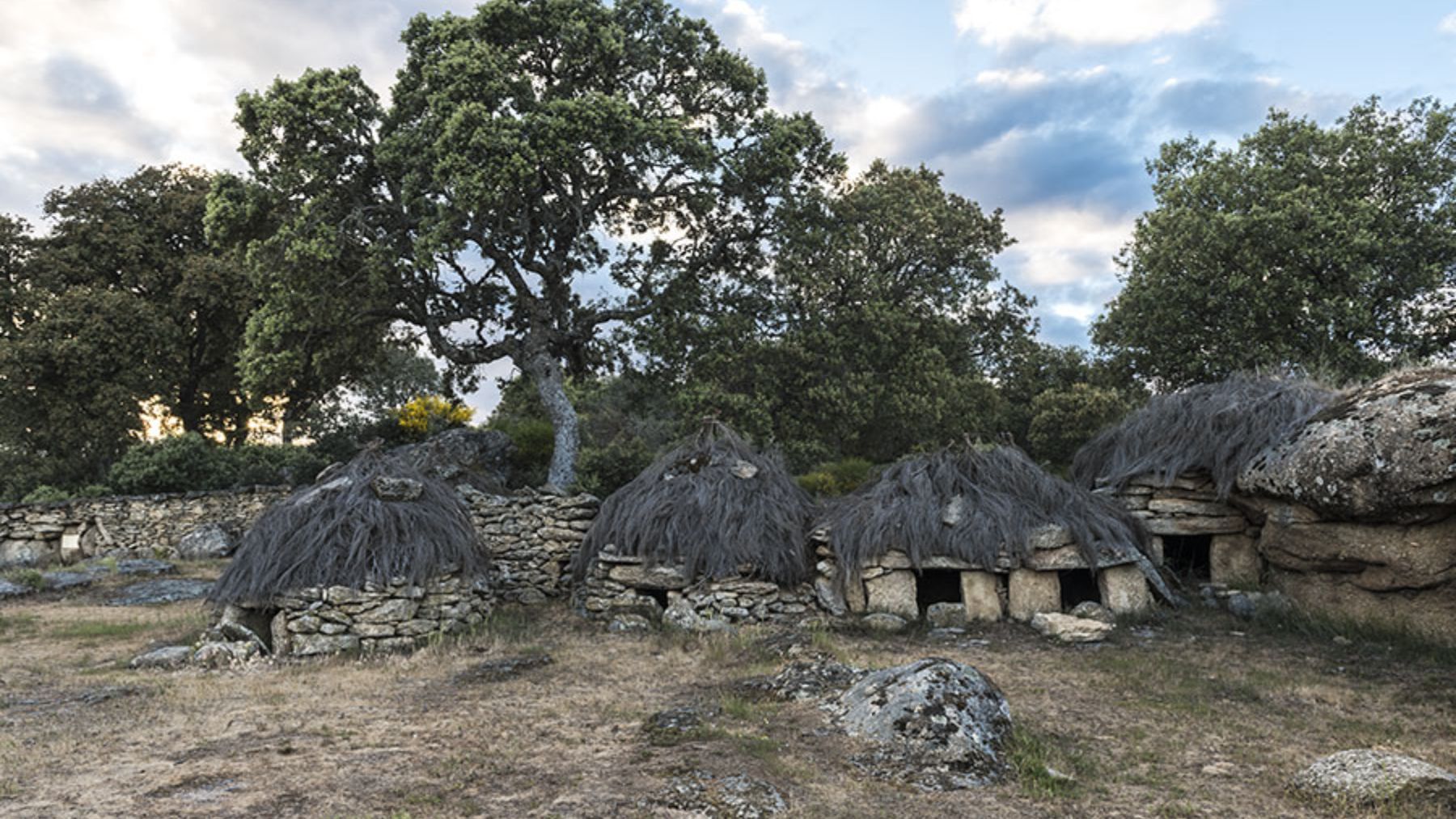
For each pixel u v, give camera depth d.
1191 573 13.05
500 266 24.62
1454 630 9.34
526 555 14.55
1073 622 10.99
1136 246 28.11
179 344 32.44
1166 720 7.41
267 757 6.21
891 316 27.84
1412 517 9.45
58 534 21.11
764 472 13.56
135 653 10.58
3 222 32.06
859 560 12.15
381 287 22.91
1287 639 10.37
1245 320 24.05
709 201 24.08
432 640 11.04
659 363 26.25
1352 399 10.96
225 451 27.66
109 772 5.89
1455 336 23.78
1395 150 24.00
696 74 25.22
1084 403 37.72
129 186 33.47
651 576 12.60
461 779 5.68
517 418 33.44
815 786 5.57
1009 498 12.33
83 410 30.59
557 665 9.74
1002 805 5.37
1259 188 24.55
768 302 26.16
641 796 5.28
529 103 21.84
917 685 6.66
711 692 8.28
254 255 22.59
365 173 23.61
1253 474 11.45
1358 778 5.45
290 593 10.68
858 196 26.58
